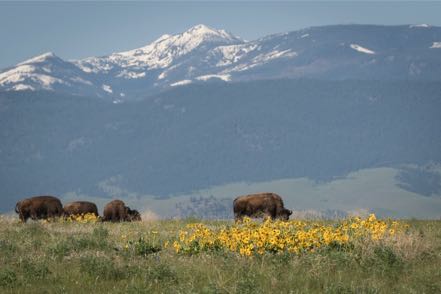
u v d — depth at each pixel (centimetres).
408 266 5134
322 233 5903
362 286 4441
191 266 5134
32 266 5072
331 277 4759
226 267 5047
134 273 4947
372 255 5262
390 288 4491
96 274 4906
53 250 5844
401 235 5972
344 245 5578
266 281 4628
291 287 4500
